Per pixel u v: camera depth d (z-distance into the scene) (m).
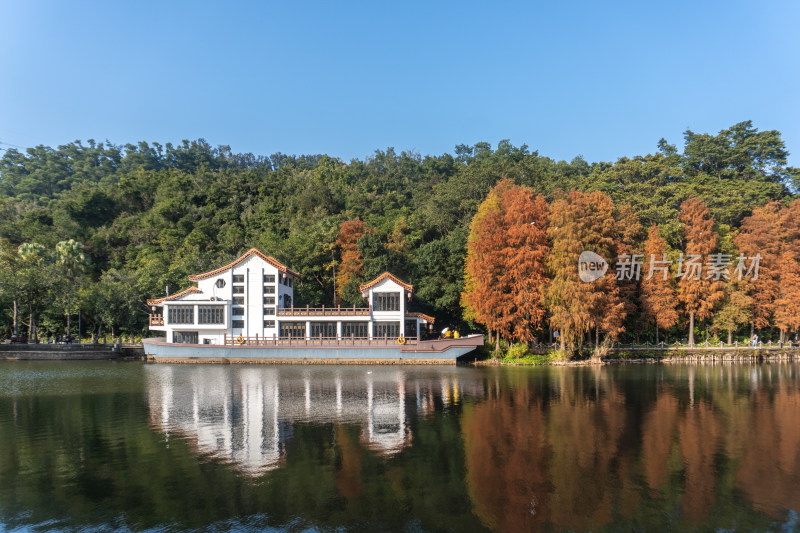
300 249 89.31
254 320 71.00
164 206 115.44
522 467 22.11
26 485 20.28
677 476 20.98
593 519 17.06
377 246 81.81
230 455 23.95
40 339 81.88
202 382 48.00
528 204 65.56
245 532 16.23
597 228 64.81
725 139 107.19
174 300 71.06
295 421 30.91
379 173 193.12
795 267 72.06
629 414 32.56
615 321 63.22
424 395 40.16
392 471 21.66
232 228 108.62
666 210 76.31
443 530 16.30
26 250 82.75
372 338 67.50
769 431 28.03
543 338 72.69
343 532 16.19
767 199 88.12
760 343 72.88
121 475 21.34
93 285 83.94
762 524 16.67
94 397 39.44
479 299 64.88
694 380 48.72
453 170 185.88
